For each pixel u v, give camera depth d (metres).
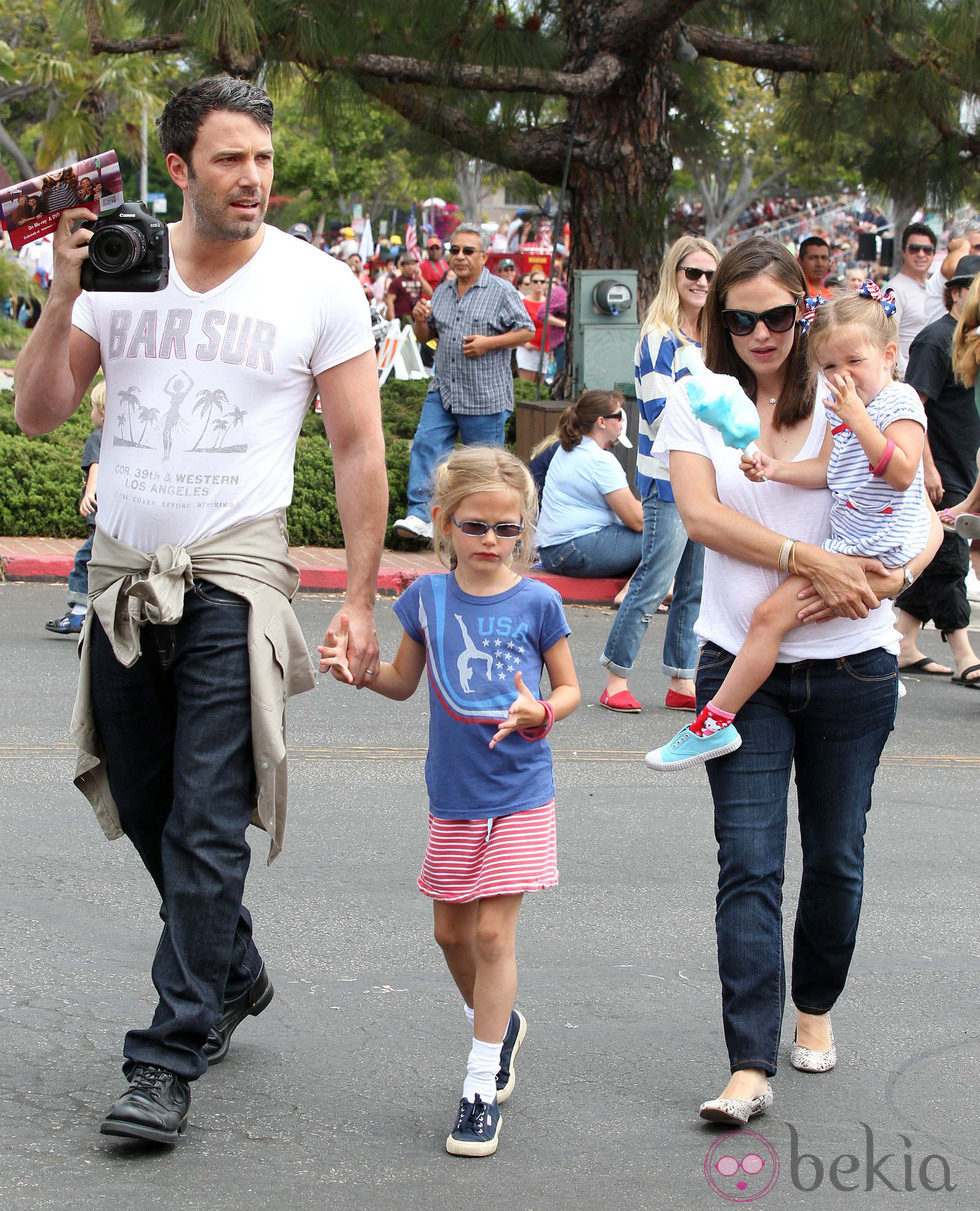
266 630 3.95
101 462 4.09
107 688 4.05
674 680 9.01
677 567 8.84
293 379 4.03
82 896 5.68
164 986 3.82
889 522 4.16
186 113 3.81
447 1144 3.88
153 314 3.98
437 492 4.10
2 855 6.09
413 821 6.79
